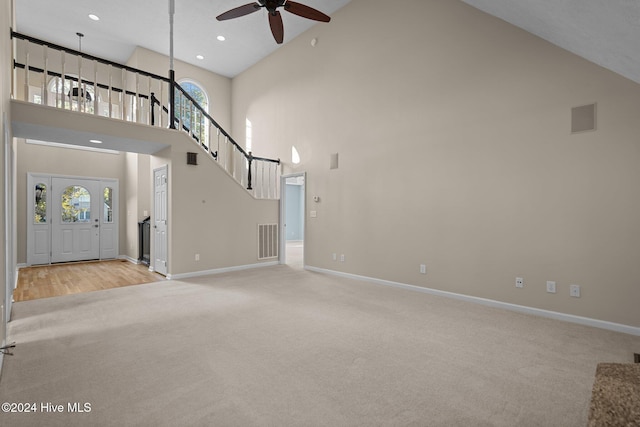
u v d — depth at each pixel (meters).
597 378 0.80
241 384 2.15
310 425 1.75
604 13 2.06
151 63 7.45
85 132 4.43
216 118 8.49
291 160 6.78
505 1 3.13
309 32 6.43
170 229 5.40
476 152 4.06
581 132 3.31
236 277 5.60
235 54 7.52
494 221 3.91
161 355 2.57
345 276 5.63
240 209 6.32
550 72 3.50
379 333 3.05
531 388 2.12
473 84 4.09
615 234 3.14
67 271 6.17
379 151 5.15
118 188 7.88
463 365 2.43
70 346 2.74
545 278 3.54
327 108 6.02
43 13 6.14
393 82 4.97
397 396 2.03
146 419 1.79
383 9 5.12
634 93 3.05
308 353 2.62
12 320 3.38
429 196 4.52
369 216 5.29
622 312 3.10
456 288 4.24
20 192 6.64
